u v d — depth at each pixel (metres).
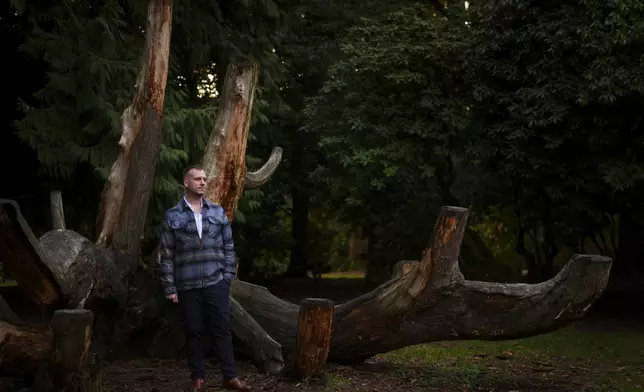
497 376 7.75
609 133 12.55
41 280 7.14
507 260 19.75
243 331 7.77
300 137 19.08
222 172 8.49
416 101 14.87
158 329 8.36
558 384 7.45
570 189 13.38
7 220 6.48
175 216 6.40
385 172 14.63
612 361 9.02
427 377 7.48
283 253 20.69
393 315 7.38
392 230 17.19
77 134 12.53
